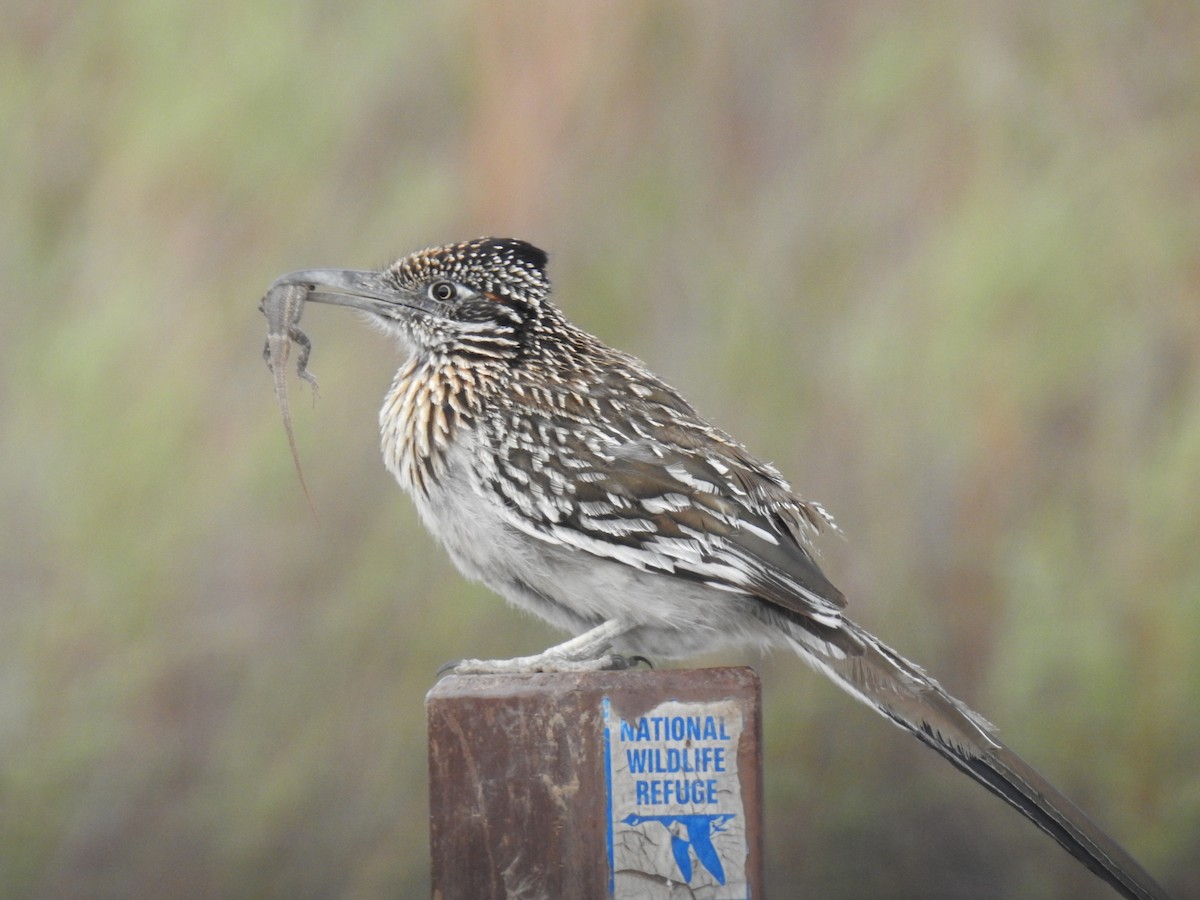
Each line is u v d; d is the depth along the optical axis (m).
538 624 11.16
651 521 7.74
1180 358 11.91
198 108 12.77
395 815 11.22
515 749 6.17
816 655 7.63
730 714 6.13
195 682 11.55
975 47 12.74
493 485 7.94
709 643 7.96
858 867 11.38
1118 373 11.89
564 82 12.69
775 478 8.35
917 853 11.41
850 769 11.53
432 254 8.59
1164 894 7.04
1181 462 11.55
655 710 6.15
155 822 11.35
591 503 7.80
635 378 8.55
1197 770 11.09
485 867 6.17
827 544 11.70
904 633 11.51
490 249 8.55
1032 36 12.81
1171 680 11.15
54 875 11.30
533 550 7.95
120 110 13.17
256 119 12.70
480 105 12.66
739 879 6.11
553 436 7.97
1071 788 11.19
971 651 11.49
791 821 11.49
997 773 7.29
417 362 8.57
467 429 8.09
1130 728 11.14
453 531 8.19
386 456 8.54
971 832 11.45
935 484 11.75
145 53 13.17
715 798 6.14
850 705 11.56
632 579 7.79
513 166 12.47
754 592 7.61
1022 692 11.35
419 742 11.24
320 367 11.82
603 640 7.82
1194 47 12.65
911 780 11.58
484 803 6.18
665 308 12.28
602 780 6.15
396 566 11.41
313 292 8.70
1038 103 12.68
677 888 6.12
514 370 8.32
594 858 6.14
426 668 11.28
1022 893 11.21
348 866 11.18
